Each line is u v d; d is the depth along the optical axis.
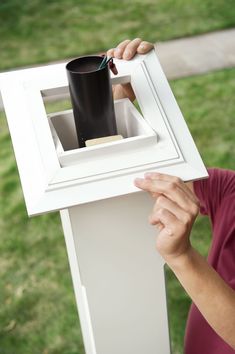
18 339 2.55
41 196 1.02
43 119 1.11
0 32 5.50
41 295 2.75
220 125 3.86
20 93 1.17
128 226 1.15
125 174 1.05
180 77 4.51
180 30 5.24
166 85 1.21
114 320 1.28
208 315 1.11
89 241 1.15
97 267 1.19
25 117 1.12
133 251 1.19
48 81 1.20
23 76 1.22
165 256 1.06
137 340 1.33
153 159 1.07
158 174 1.03
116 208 1.12
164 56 4.83
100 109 1.11
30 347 2.50
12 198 3.37
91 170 1.05
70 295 2.73
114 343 1.32
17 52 5.12
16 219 3.21
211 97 4.20
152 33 5.25
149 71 1.23
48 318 2.63
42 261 2.94
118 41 5.19
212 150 3.60
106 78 1.09
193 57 4.77
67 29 5.45
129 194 1.08
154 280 1.25
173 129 1.12
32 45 5.22
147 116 1.14
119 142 1.07
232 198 1.29
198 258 1.08
